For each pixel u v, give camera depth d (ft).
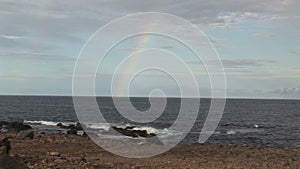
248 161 58.29
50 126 143.02
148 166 51.24
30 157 54.08
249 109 373.40
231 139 120.78
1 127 117.80
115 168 48.60
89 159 55.47
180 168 50.60
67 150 64.54
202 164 54.49
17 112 250.16
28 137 78.69
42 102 460.55
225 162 56.85
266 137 129.59
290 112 321.73
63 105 376.89
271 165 54.90
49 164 48.75
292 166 54.49
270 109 379.55
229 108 393.09
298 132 149.79
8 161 39.19
